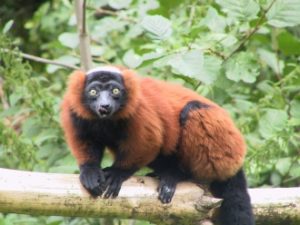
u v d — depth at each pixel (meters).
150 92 10.94
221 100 13.62
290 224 11.09
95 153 10.83
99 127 10.72
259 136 13.73
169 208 10.27
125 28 17.23
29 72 13.41
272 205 10.99
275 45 15.24
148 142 10.48
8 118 15.26
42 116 13.45
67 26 20.03
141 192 10.28
